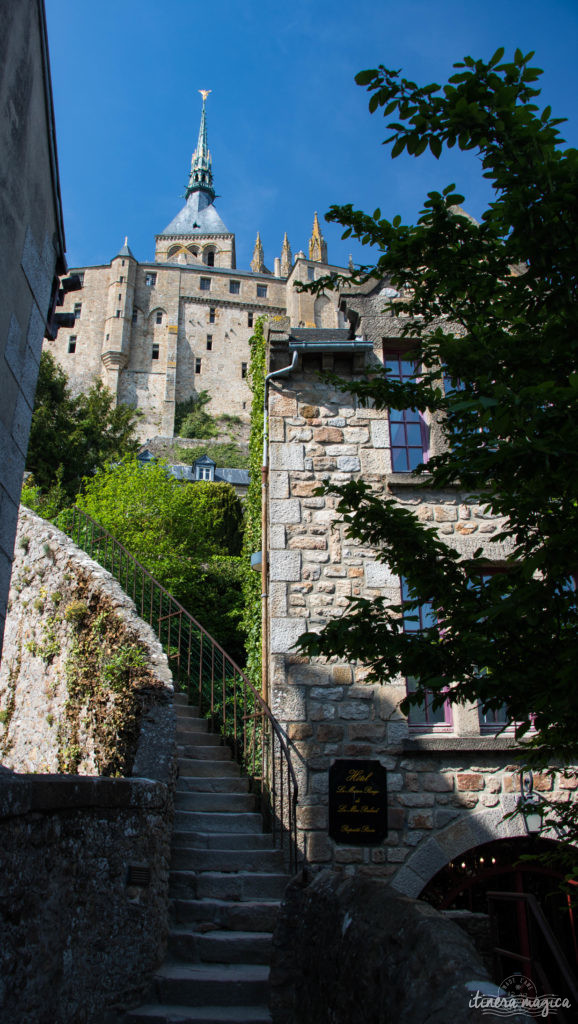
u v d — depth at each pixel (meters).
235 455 62.16
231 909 5.70
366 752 7.30
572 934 7.30
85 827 3.89
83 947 3.76
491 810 7.18
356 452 8.49
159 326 76.44
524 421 3.22
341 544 8.05
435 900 7.20
